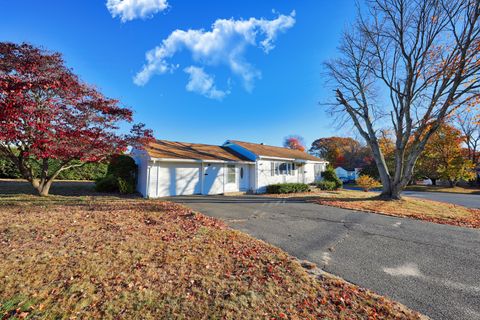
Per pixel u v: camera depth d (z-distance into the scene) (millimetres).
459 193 20625
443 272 3648
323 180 20656
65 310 2447
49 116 7699
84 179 18734
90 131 8938
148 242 4480
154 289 2910
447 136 23750
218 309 2568
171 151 13453
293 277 3348
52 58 8078
